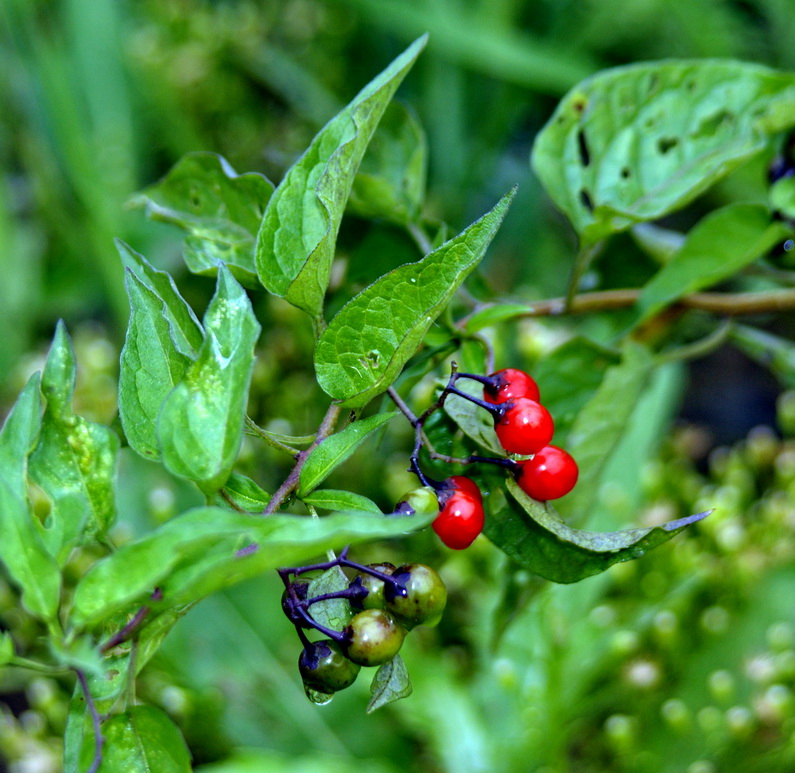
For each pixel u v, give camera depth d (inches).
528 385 12.9
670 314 17.3
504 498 13.1
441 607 12.1
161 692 18.5
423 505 12.2
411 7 24.9
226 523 11.0
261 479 21.3
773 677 18.3
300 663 12.1
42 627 18.7
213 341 11.8
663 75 15.6
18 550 11.4
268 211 12.8
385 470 21.3
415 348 12.3
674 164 15.6
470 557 19.5
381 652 11.9
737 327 17.3
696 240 16.1
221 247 14.3
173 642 18.8
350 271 16.2
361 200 15.4
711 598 20.3
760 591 20.1
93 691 12.0
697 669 19.6
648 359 15.8
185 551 11.1
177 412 11.8
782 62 25.3
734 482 21.3
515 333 22.5
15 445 11.8
